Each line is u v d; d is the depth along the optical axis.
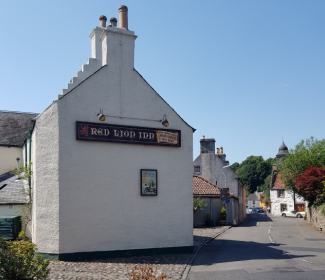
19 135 26.41
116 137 14.88
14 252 8.34
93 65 18.72
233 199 37.91
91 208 14.16
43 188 13.90
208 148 46.03
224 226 33.00
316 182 30.97
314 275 10.73
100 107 14.80
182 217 15.87
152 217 15.27
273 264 12.80
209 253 16.02
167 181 15.79
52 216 13.65
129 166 15.09
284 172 43.62
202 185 35.38
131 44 15.82
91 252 13.95
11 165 25.14
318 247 17.80
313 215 31.91
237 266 12.62
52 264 12.66
